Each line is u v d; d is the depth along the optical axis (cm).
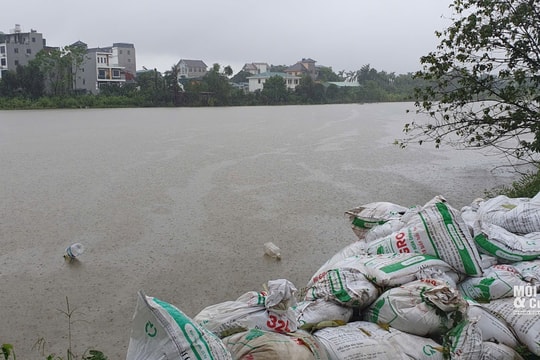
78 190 976
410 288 283
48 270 610
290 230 735
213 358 219
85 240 707
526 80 773
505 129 800
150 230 743
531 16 753
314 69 7038
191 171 1145
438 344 270
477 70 786
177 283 571
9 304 527
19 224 775
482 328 282
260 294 280
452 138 1664
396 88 6203
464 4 776
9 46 5259
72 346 449
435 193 923
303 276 585
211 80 4712
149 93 4503
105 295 545
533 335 278
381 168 1164
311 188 974
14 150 1488
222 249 667
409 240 334
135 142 1653
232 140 1694
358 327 275
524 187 761
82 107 4169
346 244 680
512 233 373
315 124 2358
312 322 285
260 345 236
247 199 900
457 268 324
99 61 5572
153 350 220
